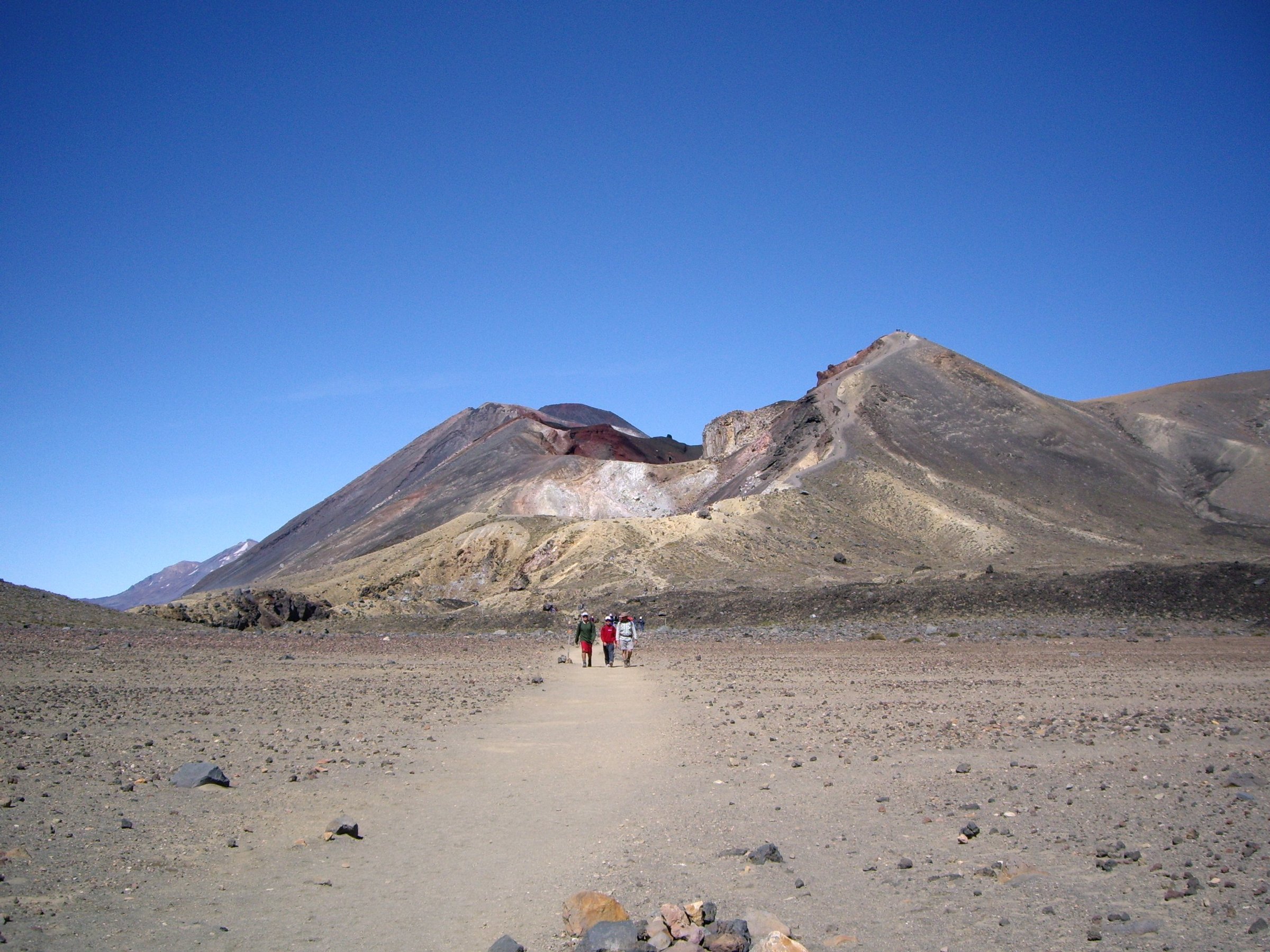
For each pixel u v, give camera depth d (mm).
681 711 20828
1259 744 15781
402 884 8836
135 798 11703
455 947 7320
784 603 61156
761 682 27047
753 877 8977
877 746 15867
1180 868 8984
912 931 7535
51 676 25719
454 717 19766
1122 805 11438
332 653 38875
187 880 8805
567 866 9367
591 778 13555
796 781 13211
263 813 11281
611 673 31141
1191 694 22922
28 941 7121
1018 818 10961
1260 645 38875
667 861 9547
